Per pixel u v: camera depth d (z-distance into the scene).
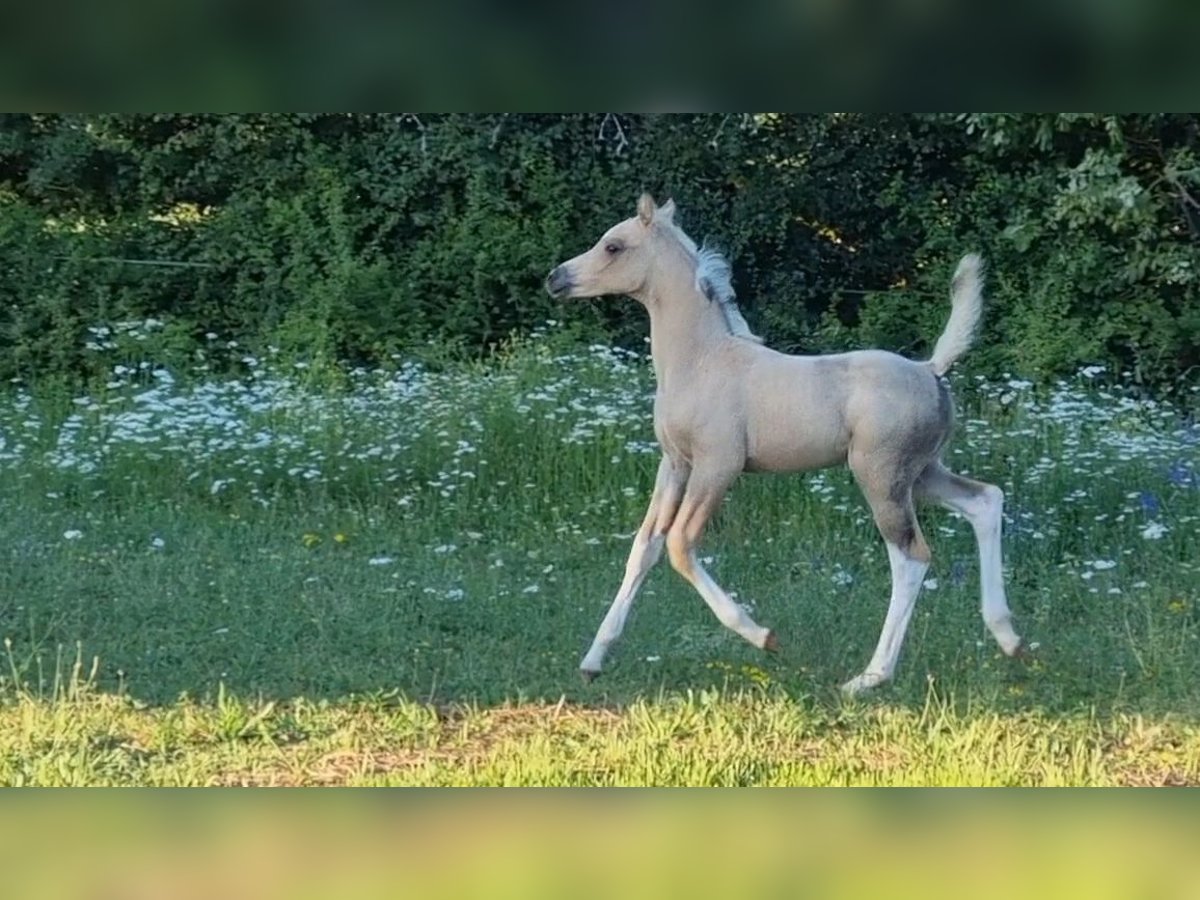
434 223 22.50
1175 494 15.89
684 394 11.60
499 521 15.89
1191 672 11.91
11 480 16.14
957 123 21.86
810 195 22.84
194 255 22.14
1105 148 21.39
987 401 18.92
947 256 22.20
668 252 11.66
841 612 13.26
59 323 20.95
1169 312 21.61
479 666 11.88
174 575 13.62
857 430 11.43
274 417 17.69
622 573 14.28
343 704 11.02
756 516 15.87
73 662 11.55
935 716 10.99
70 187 22.55
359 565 14.15
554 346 20.34
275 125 22.23
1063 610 13.60
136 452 16.52
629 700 11.34
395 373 20.08
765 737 10.66
